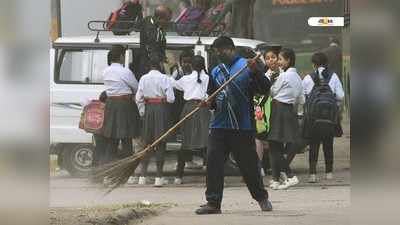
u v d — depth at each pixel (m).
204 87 31.98
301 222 20.44
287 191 30.05
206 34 37.22
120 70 32.38
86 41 35.62
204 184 33.38
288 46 58.78
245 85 22.83
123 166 22.55
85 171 34.38
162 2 57.81
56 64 35.44
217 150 23.05
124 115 32.25
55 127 35.00
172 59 35.59
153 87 31.72
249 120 23.02
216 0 49.47
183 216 22.33
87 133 34.81
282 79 30.31
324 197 27.84
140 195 29.52
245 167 23.12
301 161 42.50
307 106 31.84
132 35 36.72
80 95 35.06
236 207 25.23
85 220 19.78
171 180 34.81
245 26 45.03
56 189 30.47
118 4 45.78
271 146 30.70
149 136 31.84
